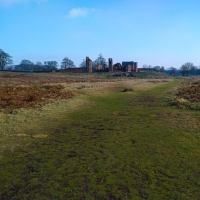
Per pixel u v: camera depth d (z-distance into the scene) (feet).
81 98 66.33
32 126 35.01
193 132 32.55
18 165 21.47
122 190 17.22
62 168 20.89
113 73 279.49
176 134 31.65
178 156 23.81
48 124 36.73
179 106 52.21
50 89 77.61
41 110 45.78
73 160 22.71
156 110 49.75
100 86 104.58
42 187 17.61
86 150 25.53
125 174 19.75
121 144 27.58
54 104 52.80
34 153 24.47
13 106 47.65
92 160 22.72
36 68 361.51
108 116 43.88
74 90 83.51
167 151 25.25
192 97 63.05
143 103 60.34
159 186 17.83
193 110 47.98
